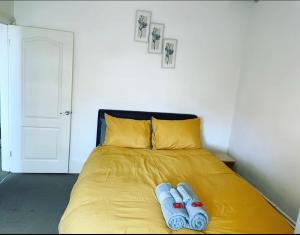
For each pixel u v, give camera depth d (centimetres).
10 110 308
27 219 229
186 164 265
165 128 312
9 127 313
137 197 183
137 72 329
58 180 317
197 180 228
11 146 318
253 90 321
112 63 321
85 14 303
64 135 325
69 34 300
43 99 311
